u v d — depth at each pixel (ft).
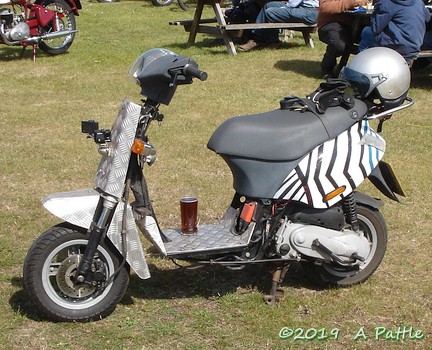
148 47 41.83
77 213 12.33
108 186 12.36
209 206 18.47
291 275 14.96
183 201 13.52
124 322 12.90
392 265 15.44
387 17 29.27
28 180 20.42
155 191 19.57
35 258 12.37
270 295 13.67
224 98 29.81
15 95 30.53
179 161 22.07
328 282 14.34
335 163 13.01
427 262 15.62
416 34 29.25
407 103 13.91
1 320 12.92
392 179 13.92
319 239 13.15
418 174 21.07
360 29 33.32
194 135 24.73
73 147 23.34
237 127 12.96
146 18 53.62
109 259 12.66
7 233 16.75
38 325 12.76
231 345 12.32
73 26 40.19
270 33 40.88
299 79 33.45
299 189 12.93
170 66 12.09
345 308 13.60
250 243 13.14
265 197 12.96
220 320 13.10
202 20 42.37
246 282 14.52
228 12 42.09
